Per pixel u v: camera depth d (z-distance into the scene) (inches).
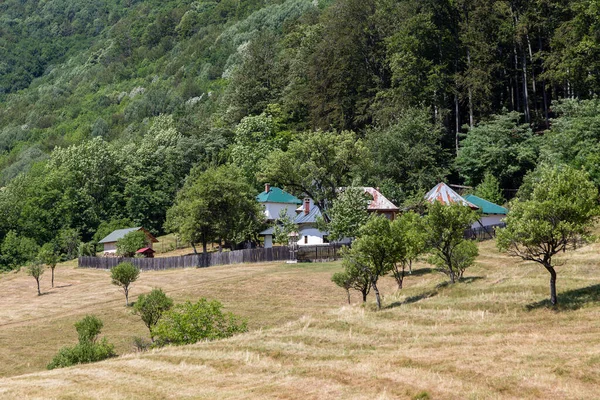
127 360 1449.3
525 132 4035.4
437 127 4200.3
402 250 1903.3
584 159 3068.4
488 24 4355.3
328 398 1011.3
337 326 1625.2
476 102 4392.2
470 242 2079.2
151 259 3607.3
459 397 953.5
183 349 1515.7
